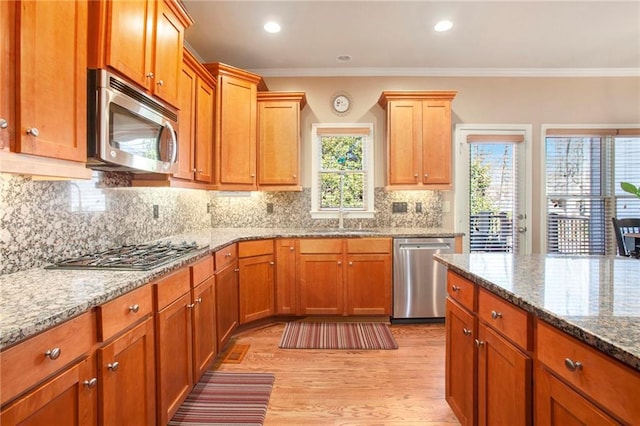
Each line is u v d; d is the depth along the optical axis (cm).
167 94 208
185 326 190
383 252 333
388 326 329
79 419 108
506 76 398
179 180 250
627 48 345
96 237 201
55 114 127
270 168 362
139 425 143
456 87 398
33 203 157
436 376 234
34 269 156
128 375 135
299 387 220
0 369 82
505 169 402
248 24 292
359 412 194
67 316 102
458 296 169
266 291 327
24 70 113
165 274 168
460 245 335
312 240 333
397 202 396
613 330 85
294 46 333
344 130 393
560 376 96
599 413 81
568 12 279
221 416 190
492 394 135
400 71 391
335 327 325
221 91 323
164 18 205
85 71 144
